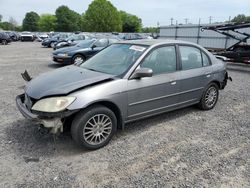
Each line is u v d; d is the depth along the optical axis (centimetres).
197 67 496
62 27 9438
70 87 341
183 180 299
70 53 1070
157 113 435
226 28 1241
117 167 322
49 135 400
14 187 279
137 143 387
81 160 336
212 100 551
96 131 358
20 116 480
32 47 2636
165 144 386
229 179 303
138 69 382
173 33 2836
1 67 1112
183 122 475
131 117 396
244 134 429
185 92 472
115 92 361
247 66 1250
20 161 329
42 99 332
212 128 451
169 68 442
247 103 608
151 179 299
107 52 464
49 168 316
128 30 9056
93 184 288
